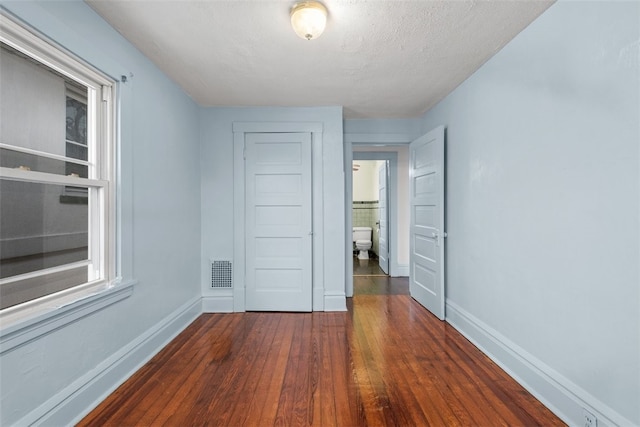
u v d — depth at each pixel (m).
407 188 5.35
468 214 2.74
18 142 1.45
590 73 1.52
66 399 1.59
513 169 2.11
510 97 2.14
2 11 1.29
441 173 3.12
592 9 1.50
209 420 1.67
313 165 3.52
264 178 3.52
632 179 1.32
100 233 1.92
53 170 1.63
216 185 3.49
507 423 1.65
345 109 3.63
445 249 3.21
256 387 1.97
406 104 3.46
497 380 2.06
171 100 2.77
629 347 1.34
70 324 1.62
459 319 2.89
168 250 2.70
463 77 2.73
